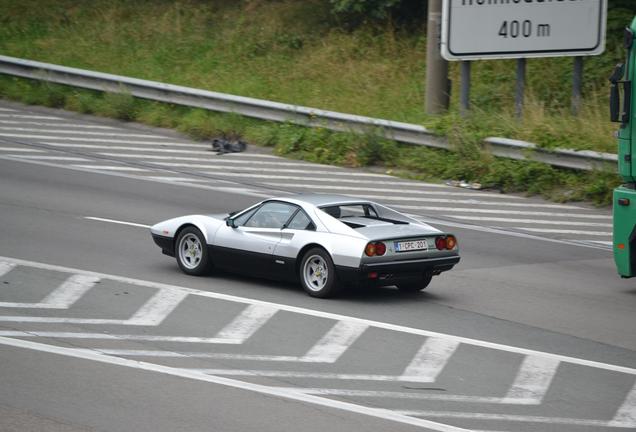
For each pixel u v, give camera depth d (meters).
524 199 62.66
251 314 36.06
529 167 64.31
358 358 31.16
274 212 40.56
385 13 89.75
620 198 39.78
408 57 86.25
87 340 32.22
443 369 30.27
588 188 61.59
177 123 78.75
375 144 70.00
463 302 39.19
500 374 29.92
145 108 81.25
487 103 77.31
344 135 72.25
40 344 31.55
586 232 54.28
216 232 41.34
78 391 26.97
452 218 56.72
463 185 65.56
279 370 29.64
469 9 70.62
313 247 38.84
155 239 43.28
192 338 32.88
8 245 46.19
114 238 48.66
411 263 38.28
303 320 35.44
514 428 25.14
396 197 61.50
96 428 24.08
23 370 28.75
